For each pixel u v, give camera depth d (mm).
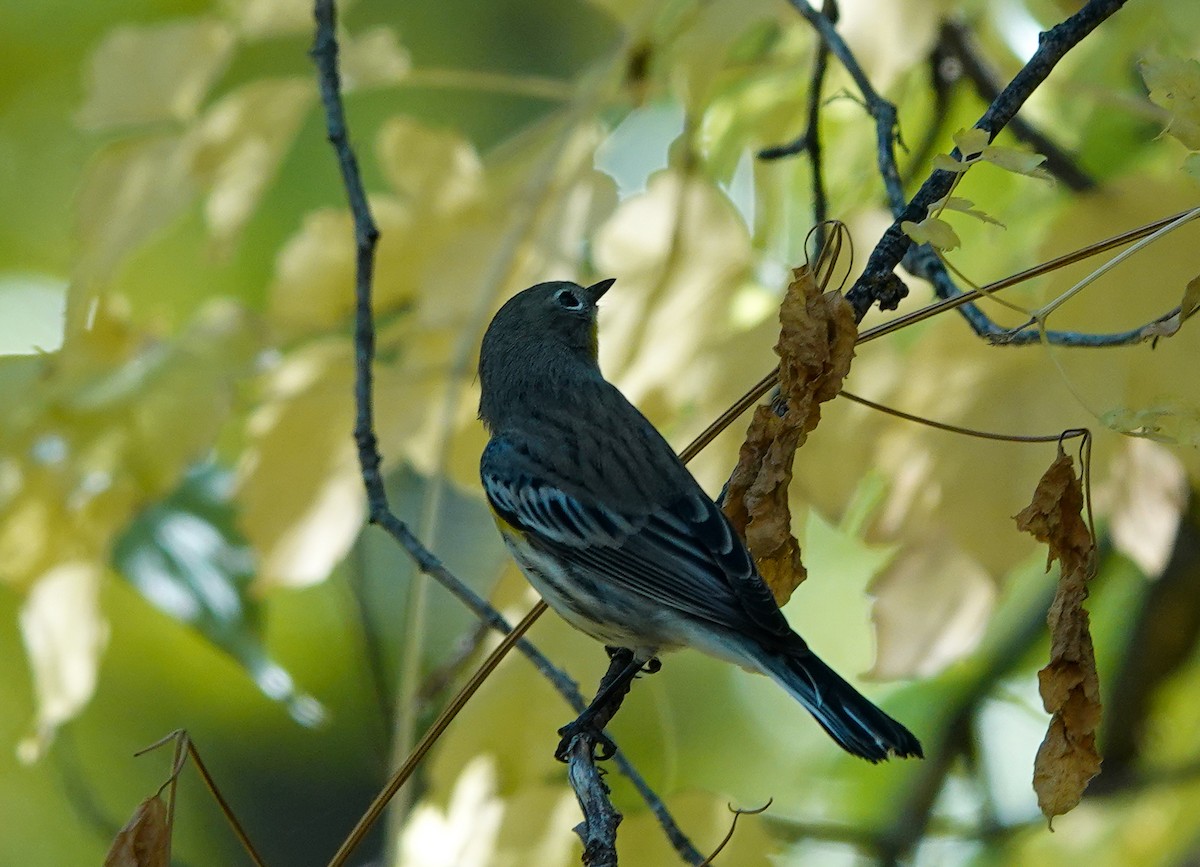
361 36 10531
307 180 15797
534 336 10125
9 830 13648
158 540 10047
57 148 14430
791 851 13555
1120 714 12625
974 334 8992
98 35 14383
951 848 12828
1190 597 12328
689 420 9609
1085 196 9086
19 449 9594
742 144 11156
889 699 13516
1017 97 7070
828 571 13875
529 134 10672
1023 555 8648
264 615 9945
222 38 10422
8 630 12062
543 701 9297
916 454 8906
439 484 9352
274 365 9922
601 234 10445
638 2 10305
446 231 10555
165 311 13906
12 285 14078
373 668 12031
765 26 11250
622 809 12703
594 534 8789
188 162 10445
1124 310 8828
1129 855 12648
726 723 14922
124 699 13484
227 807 6785
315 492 9750
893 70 9359
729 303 9953
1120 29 10703
